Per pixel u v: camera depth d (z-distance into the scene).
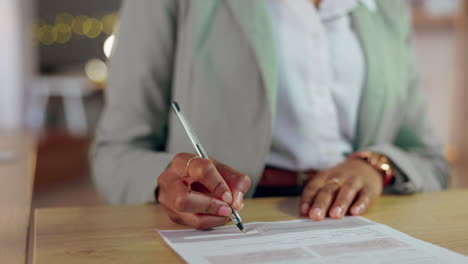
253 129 0.99
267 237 0.63
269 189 1.05
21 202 0.87
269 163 1.05
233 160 0.99
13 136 2.40
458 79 4.83
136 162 0.92
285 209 0.82
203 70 1.00
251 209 0.81
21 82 6.84
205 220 0.67
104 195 0.96
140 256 0.57
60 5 10.17
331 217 0.75
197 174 0.67
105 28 10.32
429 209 0.83
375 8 1.18
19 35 6.79
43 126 8.05
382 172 0.91
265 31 0.98
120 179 0.91
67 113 8.48
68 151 5.14
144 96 1.05
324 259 0.55
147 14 1.05
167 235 0.65
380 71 1.11
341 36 1.10
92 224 0.71
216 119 1.00
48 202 3.01
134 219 0.74
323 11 1.08
